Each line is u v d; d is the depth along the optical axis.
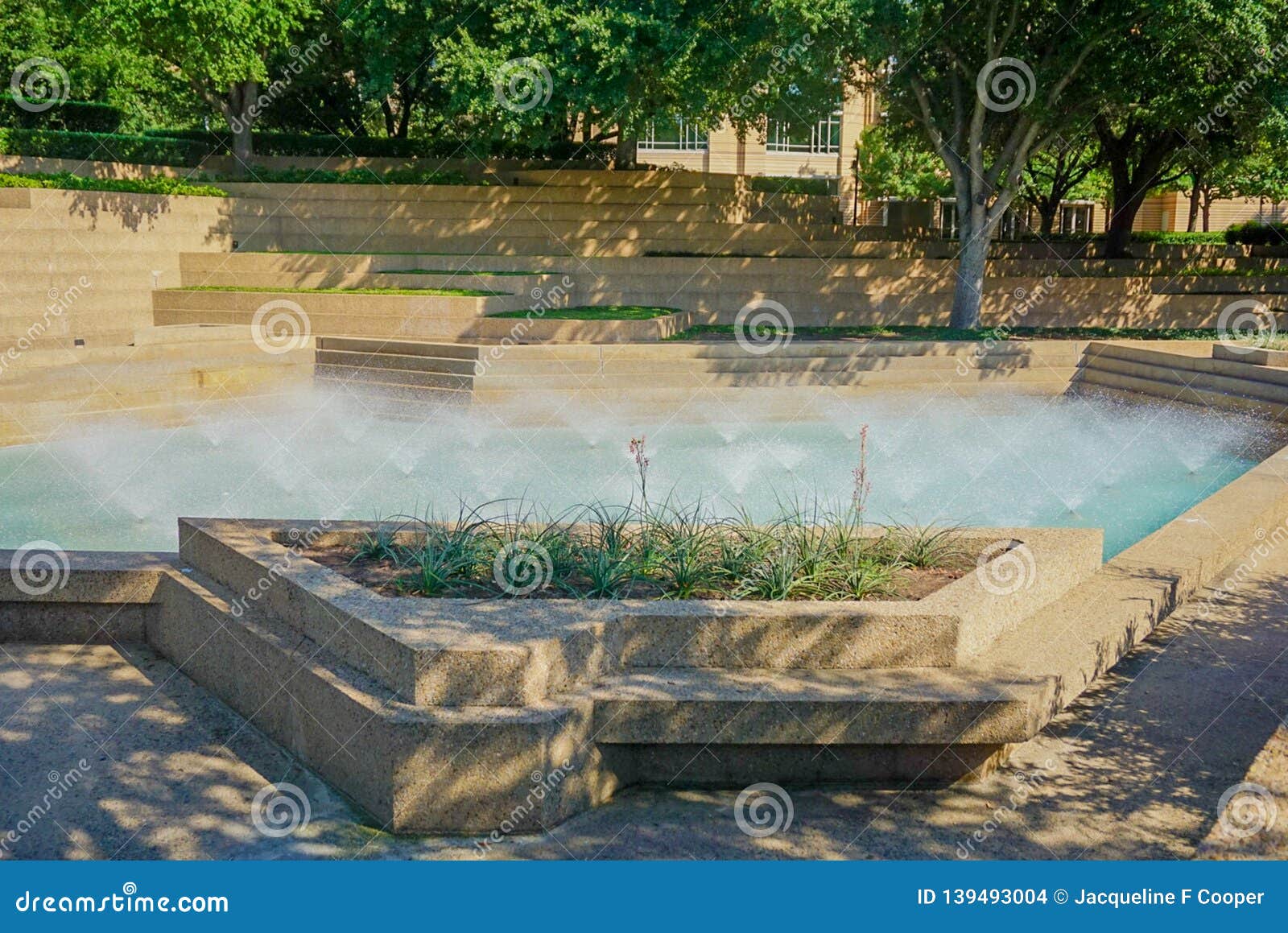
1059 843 4.58
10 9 20.95
